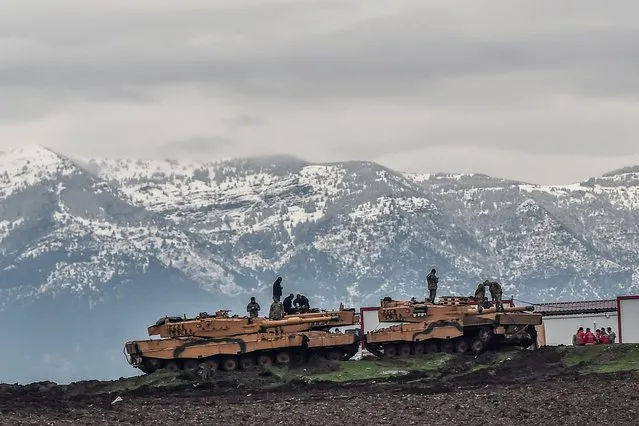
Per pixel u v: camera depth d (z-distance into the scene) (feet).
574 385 496.23
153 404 476.95
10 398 494.18
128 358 570.87
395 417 428.56
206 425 417.69
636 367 537.65
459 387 507.71
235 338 563.89
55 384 552.00
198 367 561.02
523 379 526.16
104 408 461.37
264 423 421.18
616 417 419.95
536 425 409.90
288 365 565.53
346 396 488.02
